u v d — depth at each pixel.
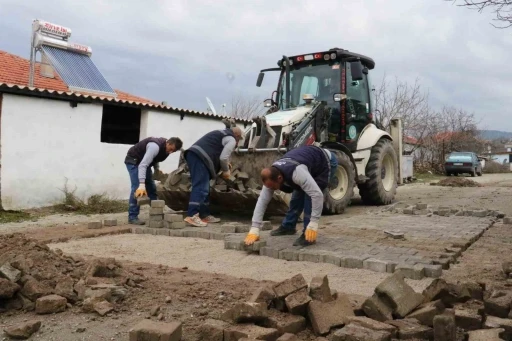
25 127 10.64
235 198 8.40
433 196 13.90
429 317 3.32
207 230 7.38
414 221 8.47
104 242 6.86
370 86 11.59
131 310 3.81
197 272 4.99
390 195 11.59
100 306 3.75
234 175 8.44
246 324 3.31
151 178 8.60
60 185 11.33
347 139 10.56
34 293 3.84
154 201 7.75
